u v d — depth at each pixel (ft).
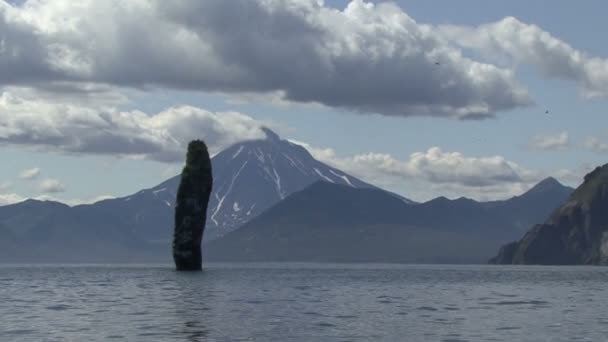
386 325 242.58
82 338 209.05
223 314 272.92
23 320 252.21
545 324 249.14
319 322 249.34
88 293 391.86
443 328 236.02
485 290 465.06
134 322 246.06
